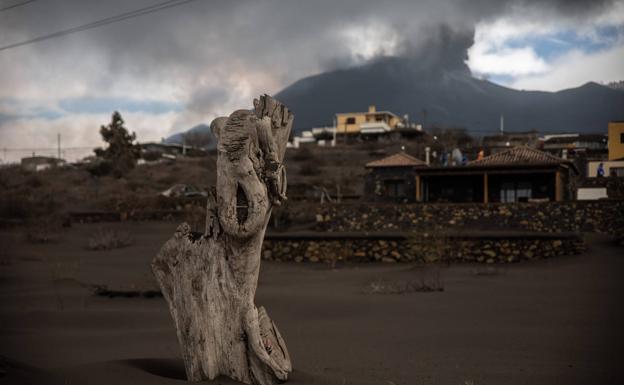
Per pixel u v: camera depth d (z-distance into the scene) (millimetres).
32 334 13008
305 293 19750
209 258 6352
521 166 44062
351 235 31938
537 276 23328
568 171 47750
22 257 31484
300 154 101438
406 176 49844
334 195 58906
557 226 38344
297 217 46469
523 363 9367
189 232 6641
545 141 85562
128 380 6203
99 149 95188
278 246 32344
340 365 9383
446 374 8578
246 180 6148
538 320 13688
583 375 8438
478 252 29875
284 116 6723
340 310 16359
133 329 13797
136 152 97188
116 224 47844
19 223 45375
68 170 91938
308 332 13234
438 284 21031
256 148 6285
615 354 9930
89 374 6414
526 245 29469
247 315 6324
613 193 51062
